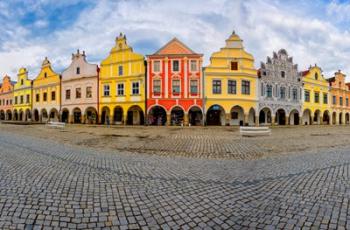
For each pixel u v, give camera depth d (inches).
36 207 141.8
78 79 1371.8
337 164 267.7
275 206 146.4
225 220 128.4
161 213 136.6
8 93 1952.5
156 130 820.0
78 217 130.3
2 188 175.5
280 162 280.7
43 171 228.4
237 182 196.5
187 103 1158.3
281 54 1357.0
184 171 234.8
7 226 119.2
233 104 1173.7
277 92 1320.1
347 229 117.7
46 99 1557.6
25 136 579.8
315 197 161.3
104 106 1284.4
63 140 502.9
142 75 1186.0
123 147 404.8
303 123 1489.9
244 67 1201.4
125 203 150.3
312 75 1508.4
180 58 1163.3
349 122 1784.0
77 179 201.6
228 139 527.2
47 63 1560.0
